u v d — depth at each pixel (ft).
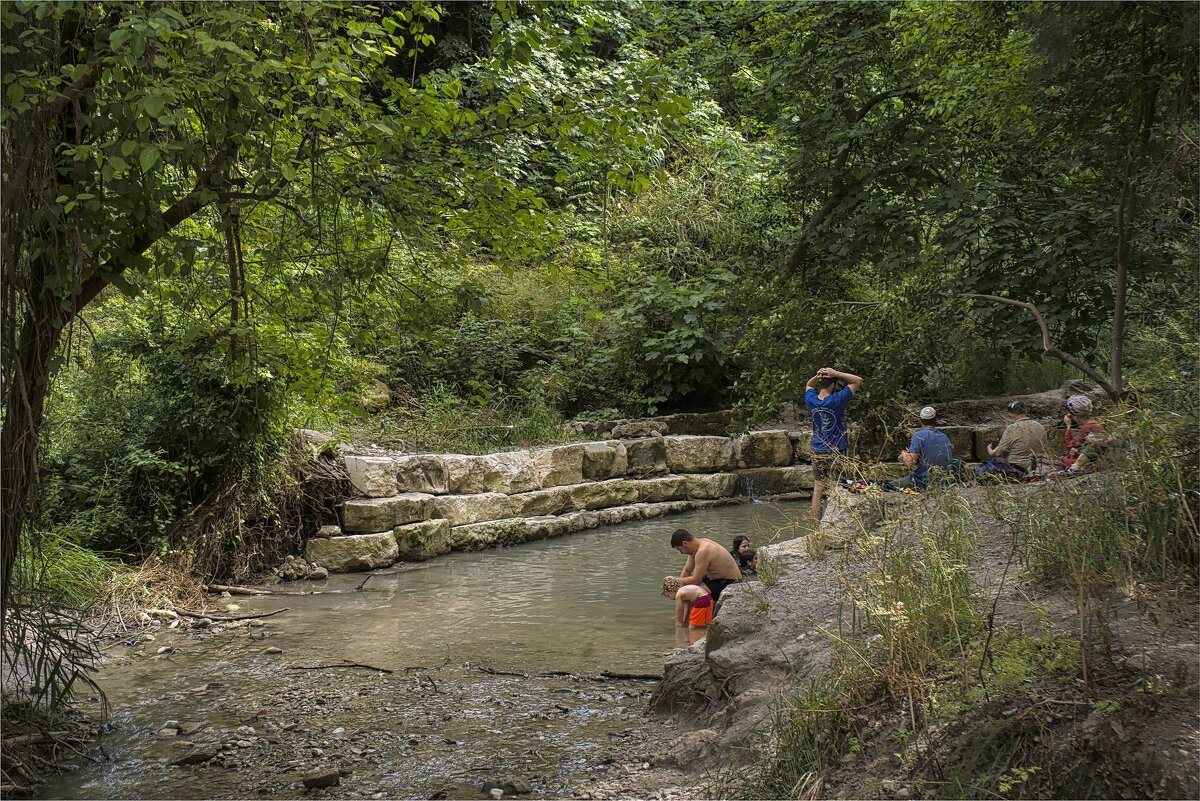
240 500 32.45
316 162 17.81
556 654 23.24
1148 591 13.08
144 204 15.58
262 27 15.48
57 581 26.61
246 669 22.38
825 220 42.24
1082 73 18.58
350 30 16.75
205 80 14.53
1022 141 32.94
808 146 42.27
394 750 16.74
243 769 16.06
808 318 31.22
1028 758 10.81
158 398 32.01
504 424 45.57
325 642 24.77
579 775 15.10
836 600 16.48
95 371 31.40
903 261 35.99
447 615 27.58
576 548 38.58
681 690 17.54
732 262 51.60
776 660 15.88
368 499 35.45
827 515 21.42
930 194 38.96
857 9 40.91
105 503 30.81
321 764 16.17
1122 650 11.78
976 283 34.17
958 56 32.53
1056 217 33.06
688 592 24.25
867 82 42.04
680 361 49.21
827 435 27.09
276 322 21.74
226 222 16.62
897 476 24.86
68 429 31.17
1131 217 19.27
